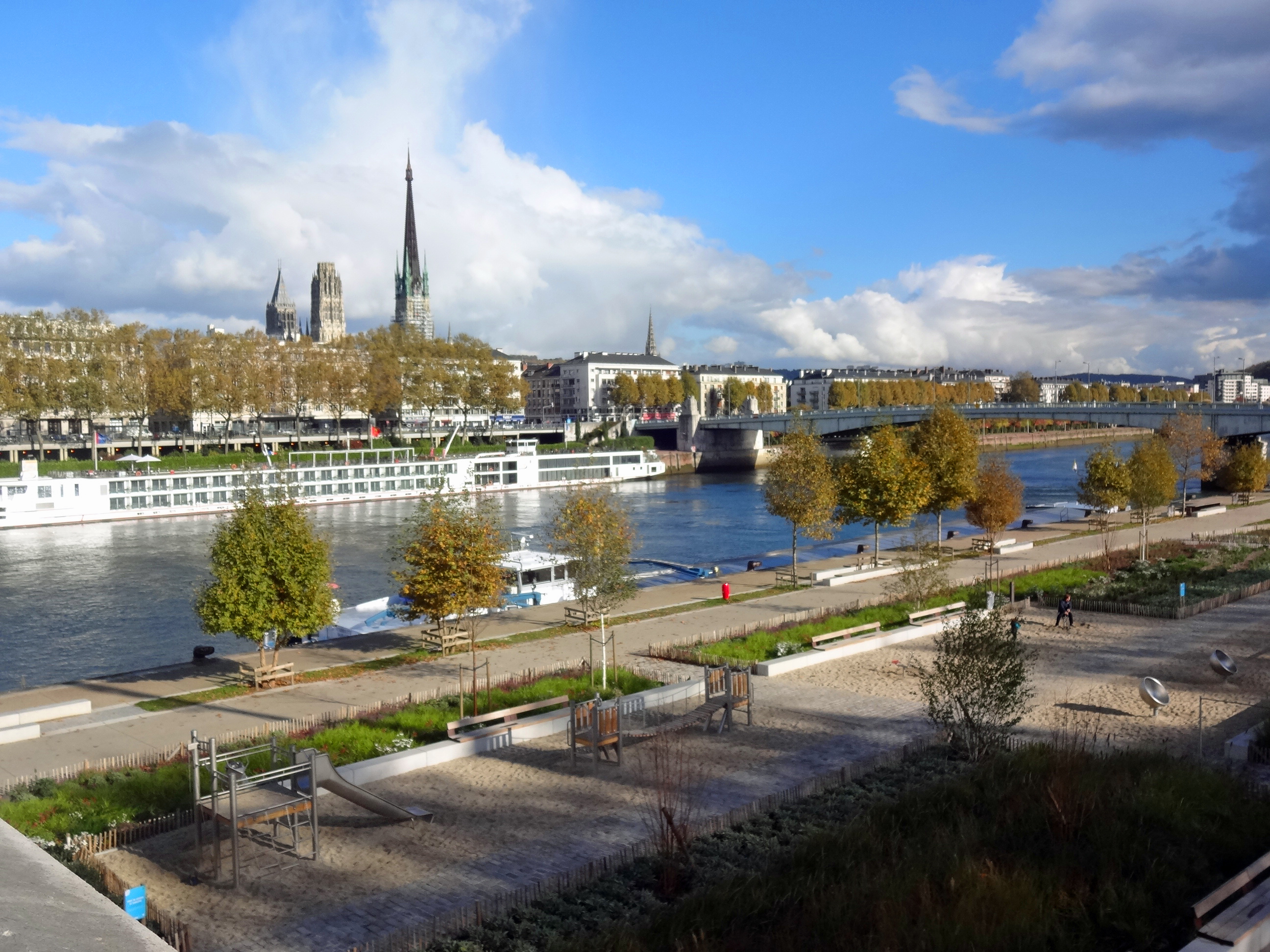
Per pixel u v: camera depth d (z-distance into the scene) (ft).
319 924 83.25
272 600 161.89
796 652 177.88
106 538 426.92
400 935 78.43
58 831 101.96
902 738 131.03
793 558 282.77
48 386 569.64
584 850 97.40
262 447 615.57
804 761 122.72
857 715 141.79
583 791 113.39
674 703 150.71
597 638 191.72
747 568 303.89
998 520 306.14
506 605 216.95
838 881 83.41
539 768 121.90
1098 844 86.99
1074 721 137.69
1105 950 70.90
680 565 305.73
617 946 72.74
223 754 117.50
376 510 527.40
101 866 90.48
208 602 161.27
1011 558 290.76
